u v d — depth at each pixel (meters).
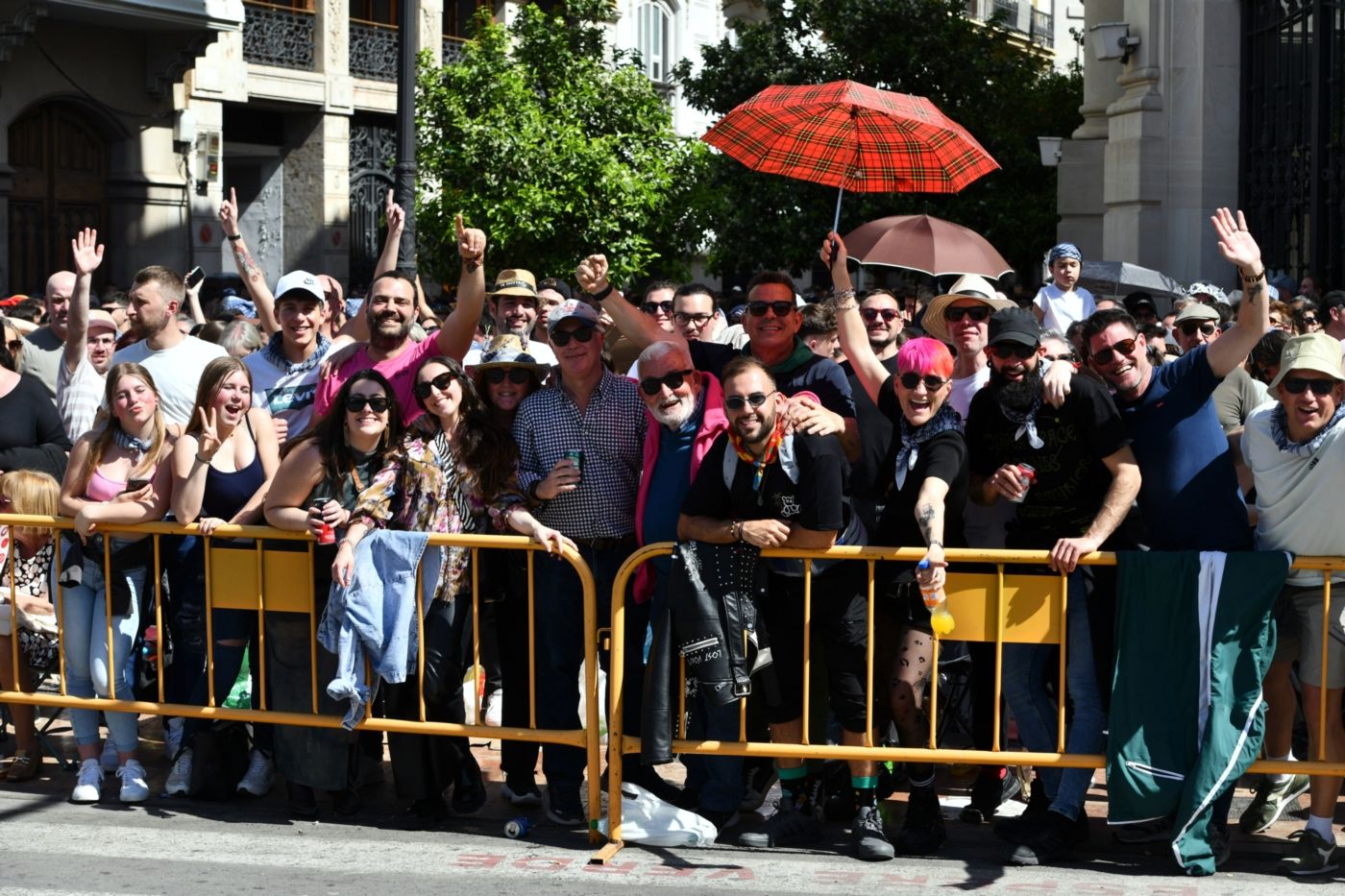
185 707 6.36
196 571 6.49
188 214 23.19
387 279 6.77
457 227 6.61
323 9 25.33
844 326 6.59
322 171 25.72
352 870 5.60
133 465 6.59
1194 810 5.51
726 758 6.02
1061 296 11.18
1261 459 5.70
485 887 5.41
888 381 6.02
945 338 7.34
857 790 5.84
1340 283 12.95
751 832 5.96
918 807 5.87
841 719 5.87
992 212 21.66
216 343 9.05
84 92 21.45
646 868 5.65
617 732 5.92
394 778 6.24
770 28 22.45
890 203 20.86
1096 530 5.59
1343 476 5.45
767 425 5.59
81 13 20.34
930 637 5.85
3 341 8.55
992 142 22.03
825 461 5.64
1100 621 5.72
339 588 6.05
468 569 6.18
